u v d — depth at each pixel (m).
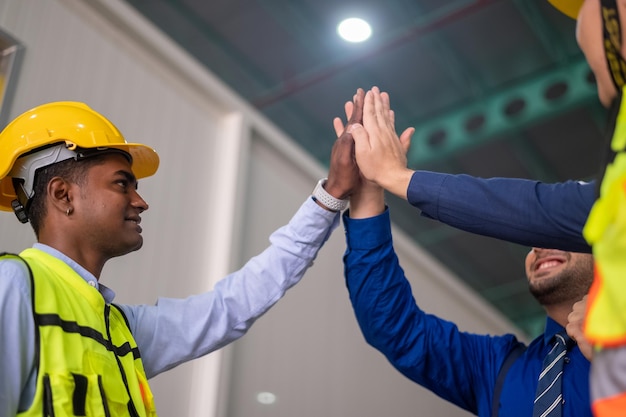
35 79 3.36
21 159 2.01
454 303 6.00
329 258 4.99
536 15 6.85
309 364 4.50
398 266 2.87
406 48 7.20
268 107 7.94
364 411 4.75
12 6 3.38
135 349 1.89
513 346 2.83
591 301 1.20
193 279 3.89
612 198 1.17
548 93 7.80
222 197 4.20
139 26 3.96
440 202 1.98
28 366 1.58
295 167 4.93
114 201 1.97
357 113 2.53
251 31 7.10
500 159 8.31
